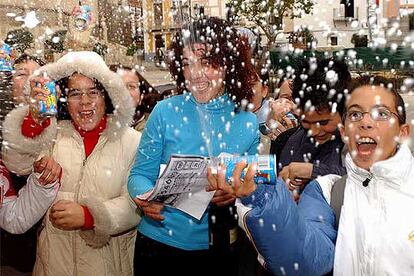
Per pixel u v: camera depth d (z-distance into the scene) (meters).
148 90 2.97
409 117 1.67
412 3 3.55
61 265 2.22
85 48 3.69
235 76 2.15
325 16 3.79
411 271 1.44
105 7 6.95
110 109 2.30
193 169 1.81
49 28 3.87
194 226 2.10
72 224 2.09
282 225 1.44
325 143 2.09
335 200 1.63
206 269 2.12
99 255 2.21
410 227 1.45
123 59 5.47
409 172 1.48
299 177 1.98
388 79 1.57
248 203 1.46
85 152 2.27
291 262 1.47
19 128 2.13
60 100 2.27
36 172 2.14
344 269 1.52
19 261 2.82
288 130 2.43
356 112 1.52
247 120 2.18
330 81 1.99
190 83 2.13
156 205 1.97
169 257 2.13
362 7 3.82
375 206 1.50
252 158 1.49
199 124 2.12
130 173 2.19
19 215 2.19
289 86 2.64
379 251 1.47
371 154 1.50
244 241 2.09
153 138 2.14
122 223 2.17
